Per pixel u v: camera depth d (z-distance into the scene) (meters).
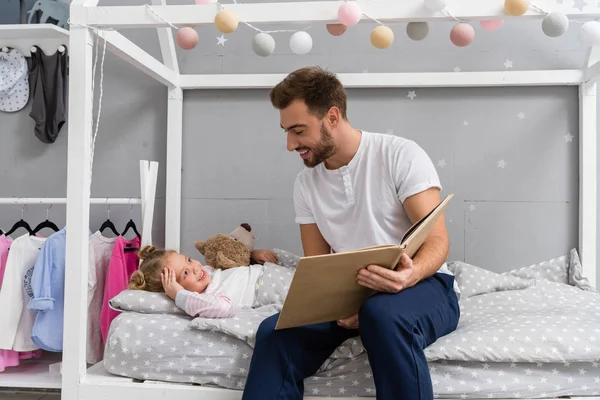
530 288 1.98
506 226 2.26
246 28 2.36
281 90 1.42
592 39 1.44
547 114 2.24
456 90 2.27
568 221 2.23
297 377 1.34
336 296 1.28
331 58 2.34
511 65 2.28
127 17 1.50
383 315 1.24
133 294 1.64
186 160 2.37
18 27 2.14
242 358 1.45
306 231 1.68
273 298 1.83
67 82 2.37
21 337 1.89
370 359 1.27
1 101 2.38
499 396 1.36
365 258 1.19
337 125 1.46
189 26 1.53
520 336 1.37
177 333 1.49
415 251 1.36
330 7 1.46
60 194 2.40
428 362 1.37
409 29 1.53
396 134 2.29
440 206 1.31
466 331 1.44
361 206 1.52
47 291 1.77
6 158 2.42
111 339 1.51
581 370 1.36
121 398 1.46
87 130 1.51
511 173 2.26
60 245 1.82
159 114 2.39
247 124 2.35
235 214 2.35
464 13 1.44
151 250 1.85
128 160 2.40
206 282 1.82
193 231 2.36
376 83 2.21
